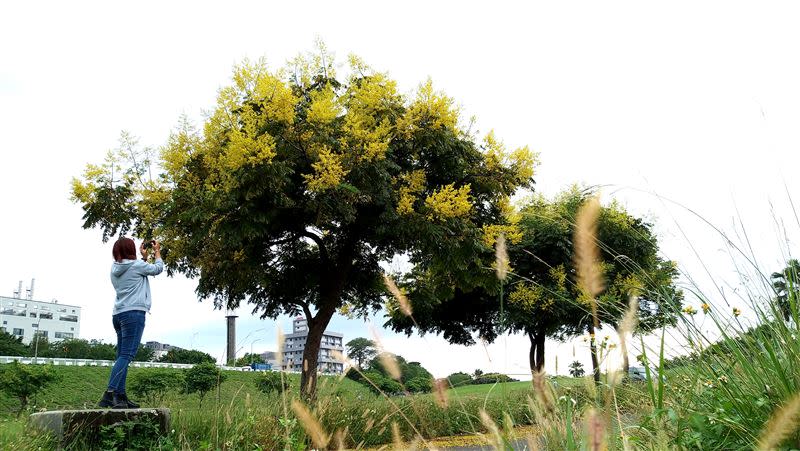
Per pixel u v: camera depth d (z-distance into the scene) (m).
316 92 13.80
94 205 14.42
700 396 2.73
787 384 2.21
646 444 2.31
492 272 14.84
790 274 2.65
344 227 15.48
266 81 12.65
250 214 12.17
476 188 15.27
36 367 22.17
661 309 2.78
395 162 14.79
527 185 15.70
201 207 12.95
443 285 16.30
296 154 13.01
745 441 2.29
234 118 13.85
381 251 17.08
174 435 6.02
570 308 17.27
